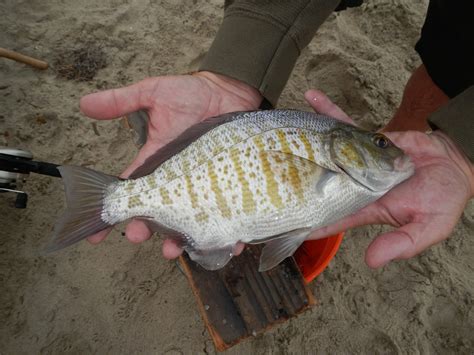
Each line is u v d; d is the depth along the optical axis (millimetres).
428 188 293
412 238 266
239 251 323
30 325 405
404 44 580
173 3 600
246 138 300
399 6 589
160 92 336
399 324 406
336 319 413
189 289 426
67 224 283
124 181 298
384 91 543
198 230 302
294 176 298
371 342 401
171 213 301
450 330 404
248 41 346
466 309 409
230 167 297
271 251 304
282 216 300
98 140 501
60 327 406
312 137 308
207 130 304
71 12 581
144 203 299
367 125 535
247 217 298
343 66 557
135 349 400
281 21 342
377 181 307
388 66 559
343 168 309
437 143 310
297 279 359
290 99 549
